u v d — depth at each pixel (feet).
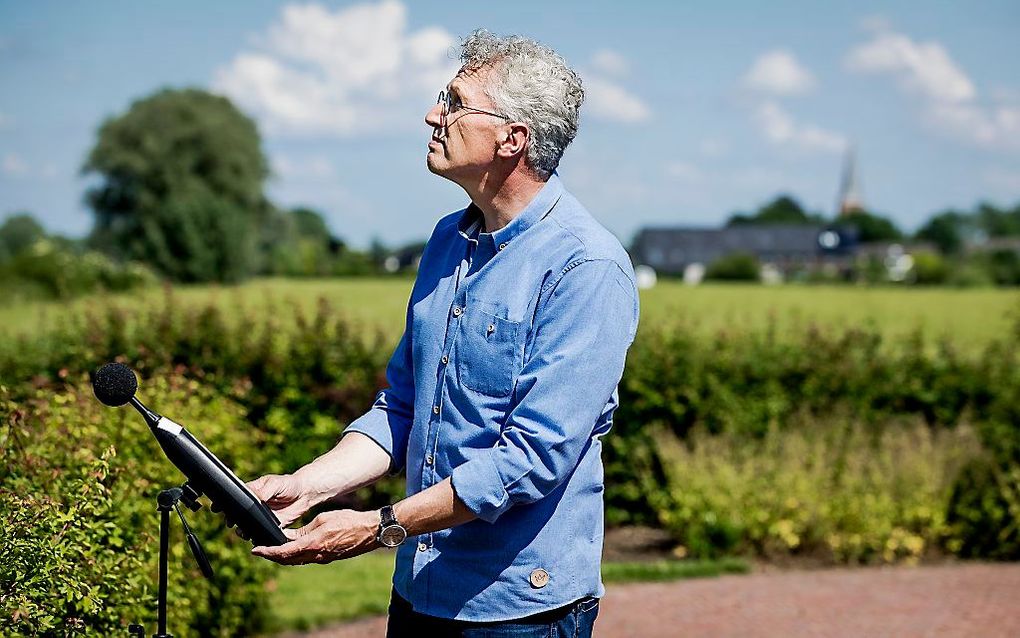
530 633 8.25
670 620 20.26
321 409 26.76
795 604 21.39
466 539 8.25
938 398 29.40
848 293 117.39
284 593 21.74
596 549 8.55
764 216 408.87
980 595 22.18
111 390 7.82
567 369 7.96
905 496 25.89
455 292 8.52
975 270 164.25
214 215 178.91
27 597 9.95
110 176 214.48
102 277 102.22
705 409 28.27
